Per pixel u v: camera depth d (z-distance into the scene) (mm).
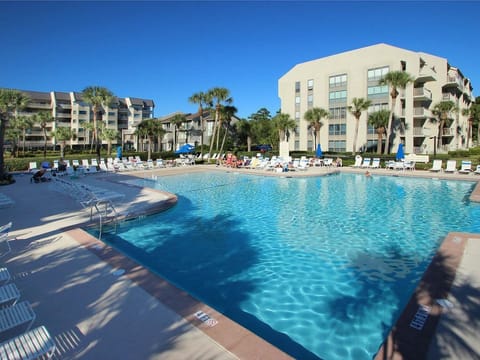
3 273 5531
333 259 8086
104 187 17938
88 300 5195
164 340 4102
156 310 4840
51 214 11547
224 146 58281
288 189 19078
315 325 5254
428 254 8367
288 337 4945
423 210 13328
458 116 52906
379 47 42219
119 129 89312
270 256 8320
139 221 11594
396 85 35750
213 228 10852
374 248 8867
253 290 6488
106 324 4500
